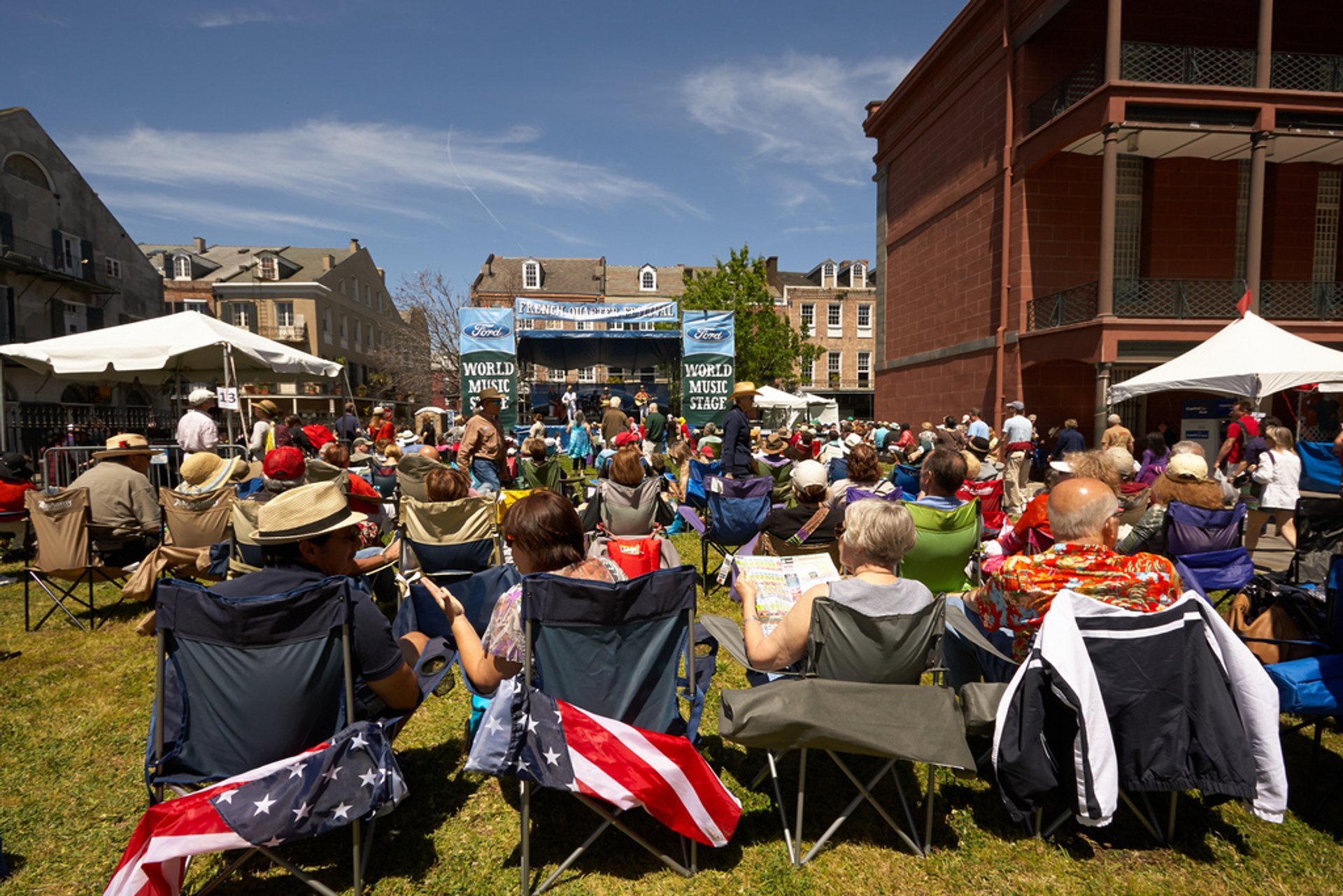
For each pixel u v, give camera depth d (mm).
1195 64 14016
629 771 2145
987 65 16500
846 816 2457
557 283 47531
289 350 11047
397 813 2713
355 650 2178
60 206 26047
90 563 4758
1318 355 7242
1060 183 15648
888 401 22062
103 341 8781
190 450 8242
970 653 3053
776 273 50906
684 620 2365
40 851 2469
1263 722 2203
